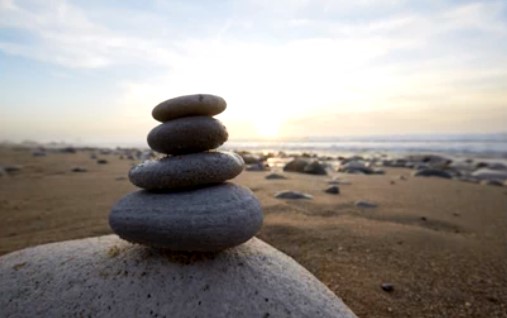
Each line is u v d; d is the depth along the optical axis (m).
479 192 0.90
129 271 0.22
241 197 0.23
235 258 0.23
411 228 0.48
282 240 0.42
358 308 0.27
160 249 0.23
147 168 0.23
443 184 1.05
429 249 0.40
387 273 0.33
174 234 0.20
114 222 0.22
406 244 0.41
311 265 0.35
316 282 0.24
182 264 0.22
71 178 1.10
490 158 2.28
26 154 2.30
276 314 0.19
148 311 0.19
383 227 0.48
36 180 1.04
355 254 0.38
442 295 0.29
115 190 0.85
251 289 0.21
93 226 0.50
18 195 0.77
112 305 0.20
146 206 0.22
